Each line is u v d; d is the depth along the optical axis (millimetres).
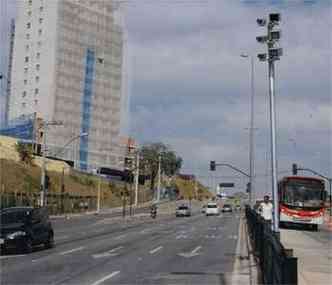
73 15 147750
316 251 23953
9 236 22688
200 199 185125
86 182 123312
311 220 43906
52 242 26406
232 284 14469
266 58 20938
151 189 163500
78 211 97000
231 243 30391
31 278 15281
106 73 157125
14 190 85750
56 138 139625
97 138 153250
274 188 19547
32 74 145000
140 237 34688
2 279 15047
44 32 144625
